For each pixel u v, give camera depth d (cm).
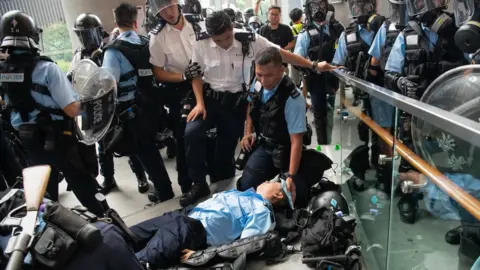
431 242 130
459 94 131
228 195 203
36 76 166
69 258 79
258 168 229
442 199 118
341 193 231
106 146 221
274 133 217
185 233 175
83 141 184
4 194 96
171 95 252
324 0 308
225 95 231
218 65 227
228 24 207
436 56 204
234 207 193
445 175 109
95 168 193
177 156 265
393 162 139
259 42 225
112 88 190
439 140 108
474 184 100
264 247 176
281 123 212
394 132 134
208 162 272
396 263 149
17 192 94
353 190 221
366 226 195
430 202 125
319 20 314
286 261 179
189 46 236
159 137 245
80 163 183
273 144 221
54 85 167
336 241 170
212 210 191
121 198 281
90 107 180
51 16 582
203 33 225
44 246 76
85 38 242
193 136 226
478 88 124
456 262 123
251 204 196
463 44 161
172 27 230
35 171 91
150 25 286
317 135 330
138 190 293
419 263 139
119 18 226
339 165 265
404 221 140
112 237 88
